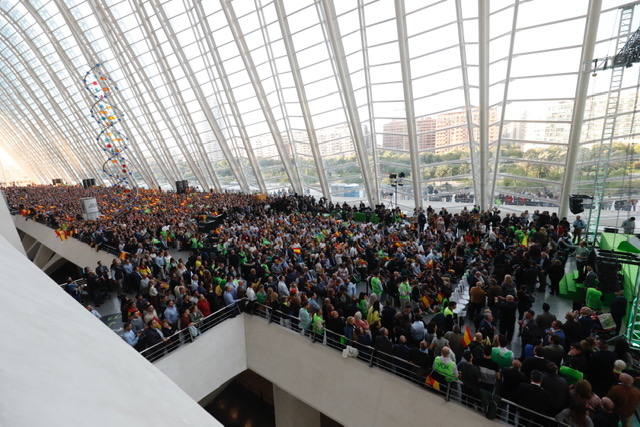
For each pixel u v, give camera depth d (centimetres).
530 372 562
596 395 511
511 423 581
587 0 1142
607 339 654
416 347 699
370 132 1900
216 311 945
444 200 1847
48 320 94
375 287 918
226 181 2897
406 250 1086
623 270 890
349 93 1789
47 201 3022
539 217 1344
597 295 827
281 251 1189
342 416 814
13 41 3067
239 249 1229
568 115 1338
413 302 875
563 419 487
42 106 3775
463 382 595
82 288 1166
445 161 1750
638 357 615
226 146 2575
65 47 2684
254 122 2320
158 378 122
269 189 2577
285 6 1680
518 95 1421
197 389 895
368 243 1183
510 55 1347
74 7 2286
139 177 3772
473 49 1413
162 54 2245
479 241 1204
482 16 1254
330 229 1489
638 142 834
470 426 616
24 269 157
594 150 1311
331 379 826
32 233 2459
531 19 1253
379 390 741
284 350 916
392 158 1908
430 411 665
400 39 1502
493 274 938
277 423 1119
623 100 856
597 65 926
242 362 998
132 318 826
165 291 976
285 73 1955
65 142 4191
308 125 2017
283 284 956
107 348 110
